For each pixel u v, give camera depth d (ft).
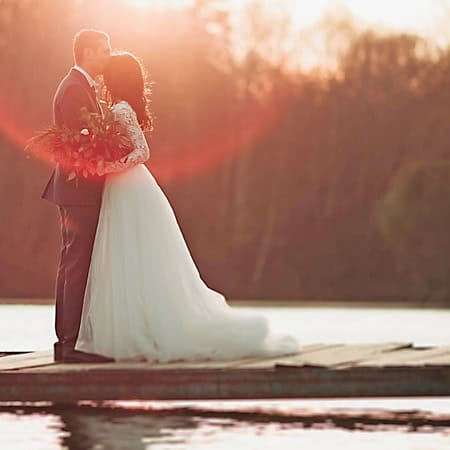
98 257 42.75
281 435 40.52
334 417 47.01
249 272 249.55
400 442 39.01
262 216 257.96
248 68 254.47
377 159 258.16
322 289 251.80
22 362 43.55
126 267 42.60
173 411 48.03
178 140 236.63
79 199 42.70
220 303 43.88
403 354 45.62
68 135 41.86
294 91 258.78
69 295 42.93
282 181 260.21
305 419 46.03
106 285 42.70
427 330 101.14
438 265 230.68
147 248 42.70
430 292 232.53
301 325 109.81
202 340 42.98
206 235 248.11
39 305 147.23
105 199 42.93
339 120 259.19
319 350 47.19
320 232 256.73
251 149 257.96
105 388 39.60
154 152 236.22
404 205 229.25
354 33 256.52
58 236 217.56
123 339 42.47
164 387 39.52
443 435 41.01
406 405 51.96
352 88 258.16
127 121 42.63
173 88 232.32
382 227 236.84
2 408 48.14
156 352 42.37
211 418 45.85
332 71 258.37
